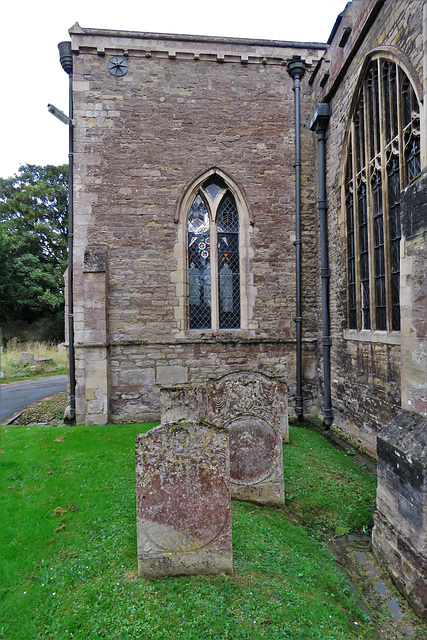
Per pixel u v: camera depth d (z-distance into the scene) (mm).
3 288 25594
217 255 8867
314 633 2523
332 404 7914
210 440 3092
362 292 6730
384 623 2875
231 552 3061
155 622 2521
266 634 2463
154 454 3043
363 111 6605
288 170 8891
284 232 8859
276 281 8805
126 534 3555
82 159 8289
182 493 3053
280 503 4477
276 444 4508
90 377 7855
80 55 8312
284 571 3178
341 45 6938
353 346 6867
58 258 28078
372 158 6359
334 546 3875
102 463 5371
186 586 2891
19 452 5789
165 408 5613
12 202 26891
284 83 8891
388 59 5484
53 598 2809
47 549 3428
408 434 3469
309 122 8922
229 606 2688
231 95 8719
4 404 10430
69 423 8250
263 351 8703
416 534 3115
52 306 26266
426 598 2916
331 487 4965
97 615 2600
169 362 8414
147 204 8430
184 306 8492
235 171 8719
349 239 7273
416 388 3629
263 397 4547
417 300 3623
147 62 8484
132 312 8352
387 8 5434
